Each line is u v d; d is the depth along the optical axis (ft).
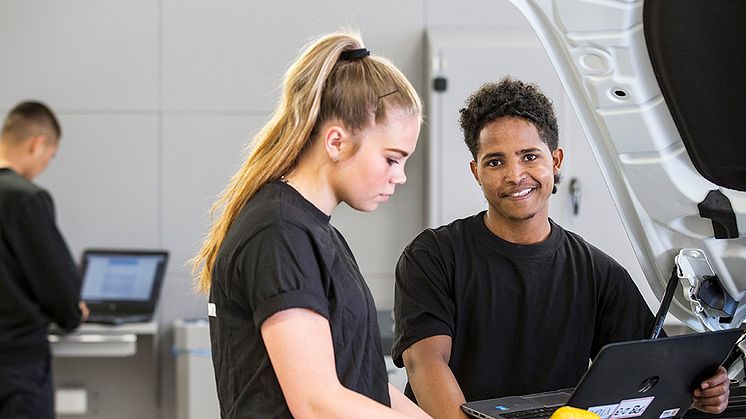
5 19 16.25
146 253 16.01
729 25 5.43
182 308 16.44
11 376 12.72
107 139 16.37
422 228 16.11
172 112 16.30
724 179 6.03
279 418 5.43
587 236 15.12
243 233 5.54
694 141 5.92
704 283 6.63
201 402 15.08
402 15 16.07
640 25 5.66
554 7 5.70
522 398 6.64
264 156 5.81
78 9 16.26
